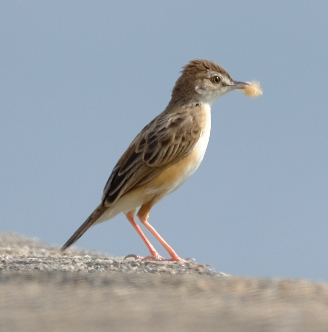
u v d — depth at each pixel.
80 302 9.62
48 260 14.65
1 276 12.30
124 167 16.78
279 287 10.90
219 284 11.13
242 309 9.02
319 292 10.55
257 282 11.33
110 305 9.36
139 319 8.46
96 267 13.58
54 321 8.45
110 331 7.91
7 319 8.62
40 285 11.38
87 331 7.94
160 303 9.49
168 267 13.83
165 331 7.87
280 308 9.12
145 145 16.86
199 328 7.98
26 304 9.55
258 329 7.97
